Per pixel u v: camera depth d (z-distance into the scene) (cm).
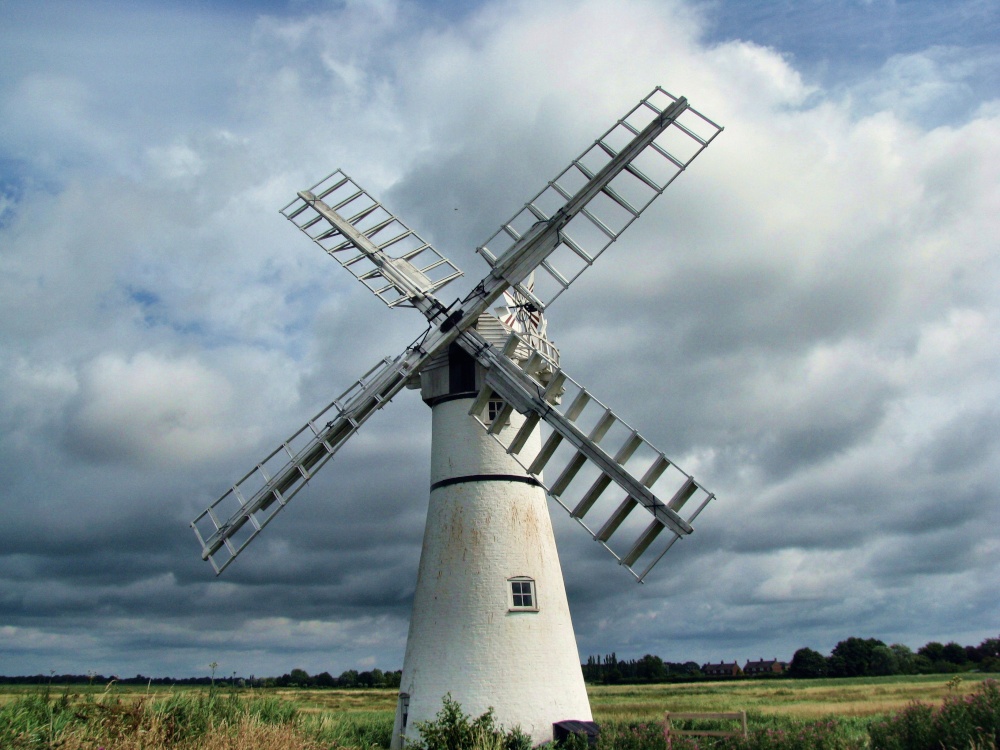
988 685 1662
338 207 2417
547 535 2088
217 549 2006
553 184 2148
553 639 1955
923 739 1562
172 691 1545
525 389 1988
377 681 8031
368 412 2077
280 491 2059
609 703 4109
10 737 1188
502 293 2120
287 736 1424
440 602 1972
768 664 10444
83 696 1453
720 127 2070
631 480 1836
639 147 2139
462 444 2089
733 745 1658
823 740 1619
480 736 1641
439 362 2173
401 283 2241
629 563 1817
